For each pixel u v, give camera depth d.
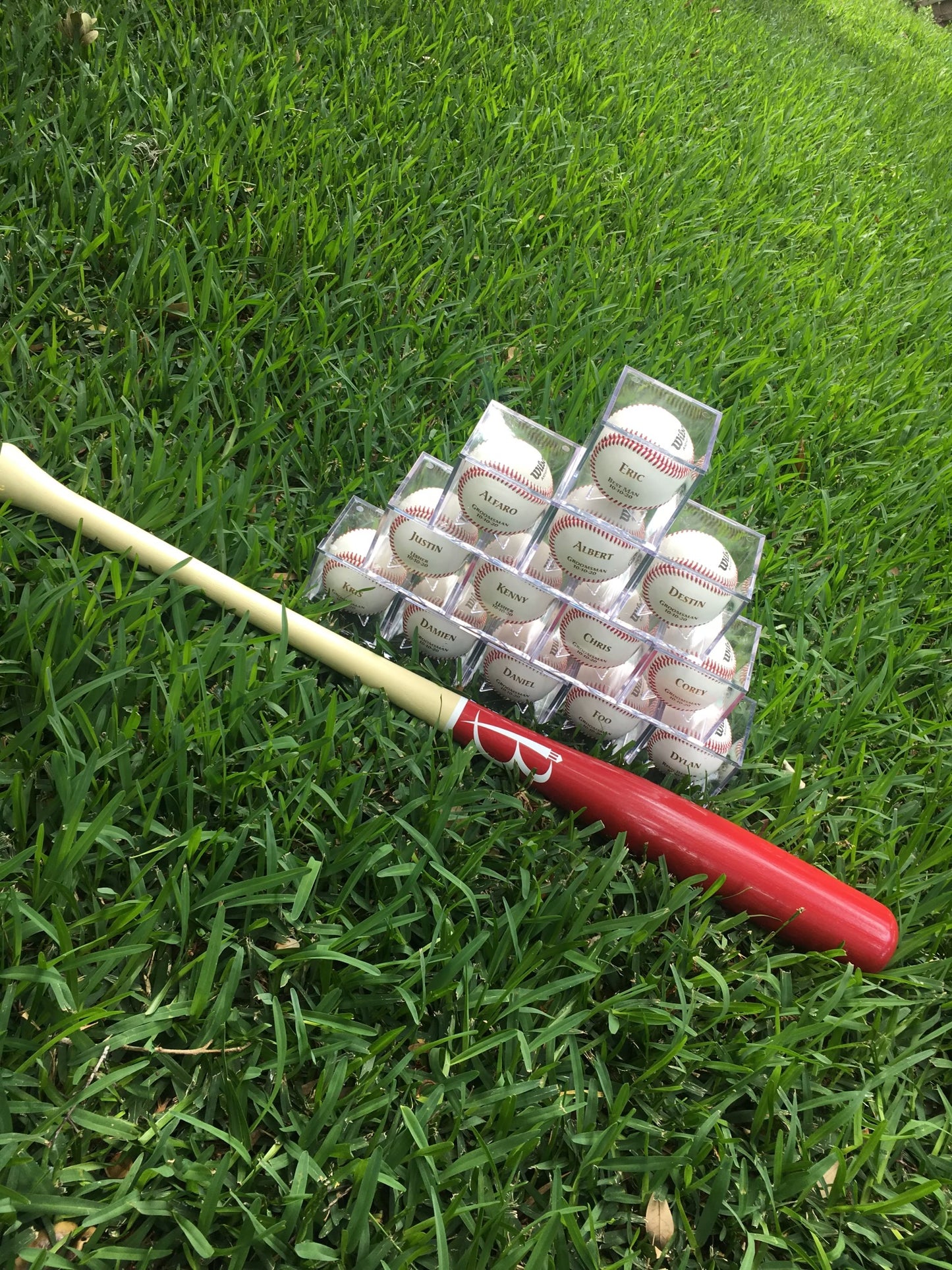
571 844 0.80
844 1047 0.73
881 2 4.79
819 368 1.43
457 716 0.82
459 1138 0.63
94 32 1.24
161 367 0.96
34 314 0.96
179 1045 0.62
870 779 0.95
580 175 1.56
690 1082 0.71
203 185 1.17
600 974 0.71
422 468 0.84
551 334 1.24
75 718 0.70
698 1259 0.63
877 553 1.17
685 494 0.79
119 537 0.80
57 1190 0.55
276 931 0.68
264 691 0.76
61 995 0.58
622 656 0.84
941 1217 0.68
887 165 2.45
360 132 1.39
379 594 0.86
